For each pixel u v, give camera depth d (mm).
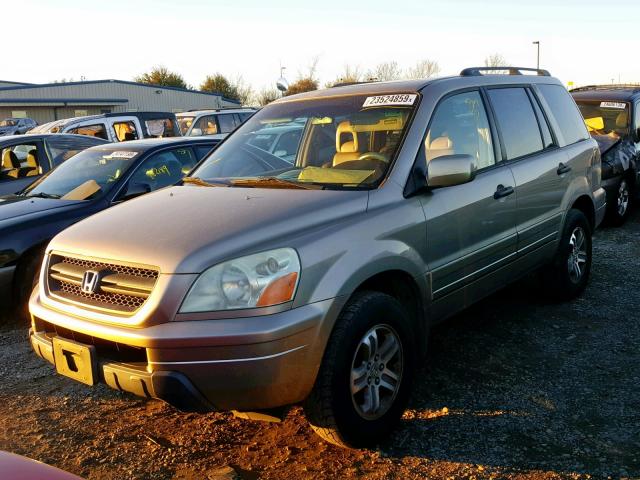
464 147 4316
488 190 4324
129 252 3158
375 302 3357
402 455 3400
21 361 4930
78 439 3693
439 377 4320
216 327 2895
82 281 3273
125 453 3527
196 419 3912
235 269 2984
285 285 3014
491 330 5137
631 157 9266
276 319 2949
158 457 3475
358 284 3285
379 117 4133
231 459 3438
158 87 48250
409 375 3604
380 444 3506
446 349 4789
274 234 3148
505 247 4539
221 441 3637
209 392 2930
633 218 9992
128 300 3102
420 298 3762
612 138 9367
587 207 5949
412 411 3873
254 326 2904
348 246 3299
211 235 3127
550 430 3604
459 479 3162
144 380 2967
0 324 5836
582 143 5816
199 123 17094
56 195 6402
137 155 6641
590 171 5871
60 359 3336
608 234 8758
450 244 3967
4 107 43062
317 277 3129
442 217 3883
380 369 3445
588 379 4227
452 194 4008
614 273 6645
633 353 4609
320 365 3127
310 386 3096
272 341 2916
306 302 3066
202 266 2963
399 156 3818
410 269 3635
